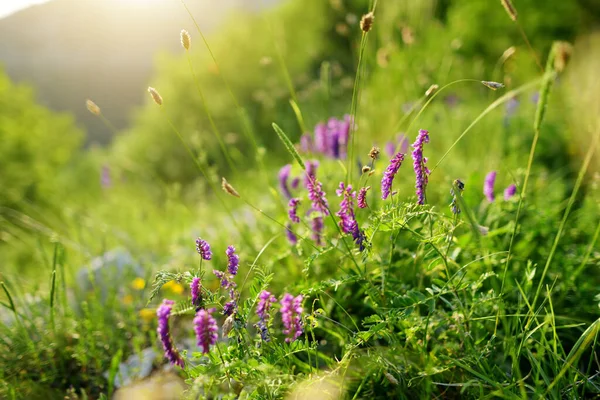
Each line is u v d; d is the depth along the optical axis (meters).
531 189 1.18
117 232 1.62
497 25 2.74
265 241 1.15
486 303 0.95
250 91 3.26
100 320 1.10
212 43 3.45
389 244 1.04
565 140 1.44
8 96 4.07
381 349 0.95
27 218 1.46
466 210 0.92
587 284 1.01
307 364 0.96
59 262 1.08
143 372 1.05
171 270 1.18
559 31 2.82
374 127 1.53
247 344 0.91
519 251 1.04
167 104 3.36
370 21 0.98
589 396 0.93
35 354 1.06
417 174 0.91
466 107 1.83
